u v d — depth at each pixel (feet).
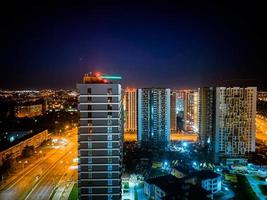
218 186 561.43
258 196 540.11
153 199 514.68
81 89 342.85
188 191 479.41
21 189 560.20
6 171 632.79
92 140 344.49
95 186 345.92
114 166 345.72
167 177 544.21
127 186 577.84
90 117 344.28
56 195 532.32
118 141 345.72
